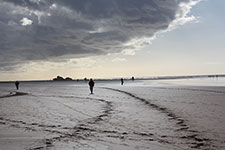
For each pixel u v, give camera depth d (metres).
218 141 6.79
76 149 6.31
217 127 8.50
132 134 7.93
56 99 22.12
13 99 22.73
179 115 11.34
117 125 9.48
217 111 12.07
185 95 22.47
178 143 6.71
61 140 7.27
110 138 7.45
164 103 16.55
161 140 7.09
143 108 14.48
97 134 8.02
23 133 8.27
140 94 25.47
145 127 8.96
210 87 35.25
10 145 6.72
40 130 8.75
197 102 16.41
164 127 8.87
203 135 7.48
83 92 32.66
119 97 22.78
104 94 27.45
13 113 13.39
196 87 36.47
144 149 6.25
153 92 27.94
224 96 20.38
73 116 11.98
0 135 7.98
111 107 15.34
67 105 16.97
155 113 12.30
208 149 6.09
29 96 26.81
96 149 6.30
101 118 11.20
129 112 12.92
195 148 6.21
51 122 10.39
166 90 31.20
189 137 7.31
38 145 6.70
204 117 10.52
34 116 12.20
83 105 16.81
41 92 35.44
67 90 40.09
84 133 8.20
